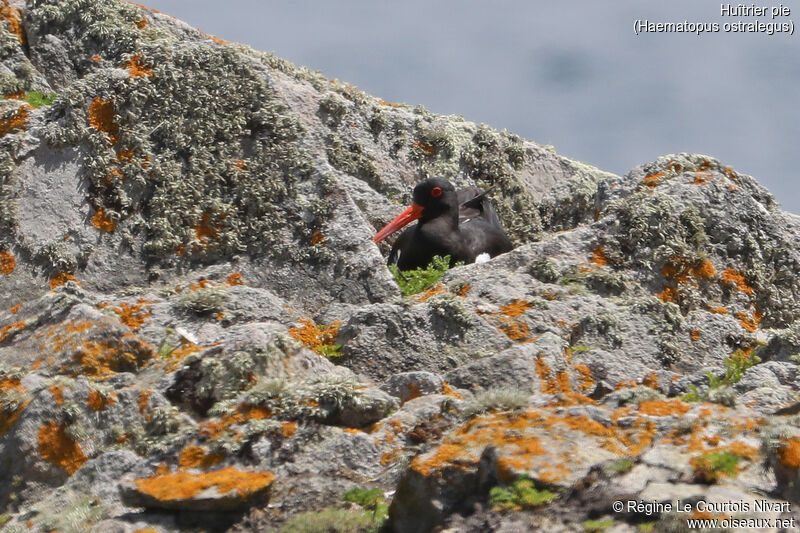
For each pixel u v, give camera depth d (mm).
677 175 17531
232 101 17609
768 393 11867
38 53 20109
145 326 13836
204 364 11836
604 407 10914
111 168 16484
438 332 13836
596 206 18016
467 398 12422
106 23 20359
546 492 9055
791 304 16469
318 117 20609
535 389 12594
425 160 22000
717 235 16609
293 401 11305
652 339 14648
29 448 11156
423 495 9469
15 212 15922
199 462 10773
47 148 16469
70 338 12570
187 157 16984
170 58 17750
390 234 19812
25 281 15555
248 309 14422
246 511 10172
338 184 16891
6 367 12359
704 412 10016
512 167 23297
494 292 14969
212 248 16266
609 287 15469
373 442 10945
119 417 11445
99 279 15773
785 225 17375
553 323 14445
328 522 9875
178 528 9977
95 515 10227
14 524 10438
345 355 13570
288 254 16250
